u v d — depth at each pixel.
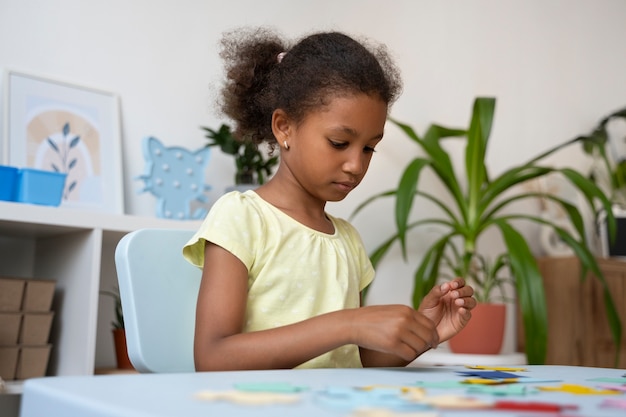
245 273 0.86
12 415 1.45
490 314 2.17
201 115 2.12
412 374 0.57
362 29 2.48
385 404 0.37
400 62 2.56
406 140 2.55
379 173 2.47
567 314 2.63
